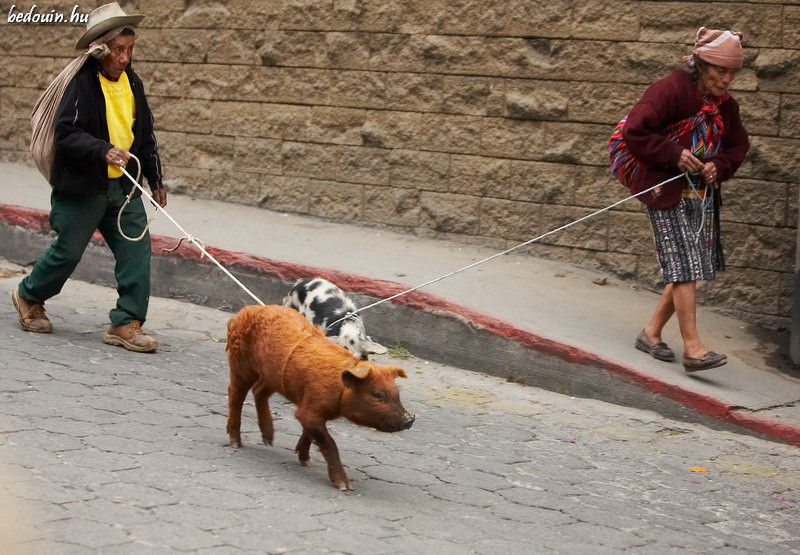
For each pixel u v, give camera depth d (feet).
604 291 29.09
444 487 17.78
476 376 25.75
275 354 16.71
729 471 20.39
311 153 34.53
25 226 32.48
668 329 27.20
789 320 27.63
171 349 25.12
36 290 24.39
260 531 14.49
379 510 16.08
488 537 15.52
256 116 35.42
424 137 32.42
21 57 40.50
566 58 29.91
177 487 15.90
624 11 28.94
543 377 25.12
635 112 23.68
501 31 30.76
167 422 19.35
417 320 26.81
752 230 27.96
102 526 14.03
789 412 23.25
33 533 13.56
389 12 32.48
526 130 30.81
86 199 23.50
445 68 31.76
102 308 28.45
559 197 30.55
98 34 22.71
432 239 32.71
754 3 27.27
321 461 18.45
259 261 29.22
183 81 36.70
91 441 17.62
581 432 21.99
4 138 40.91
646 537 16.40
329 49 33.68
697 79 23.71
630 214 29.60
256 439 19.22
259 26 34.94
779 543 16.84
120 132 23.57
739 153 24.18
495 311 26.53
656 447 21.50
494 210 31.60
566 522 16.70
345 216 34.19
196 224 33.19
